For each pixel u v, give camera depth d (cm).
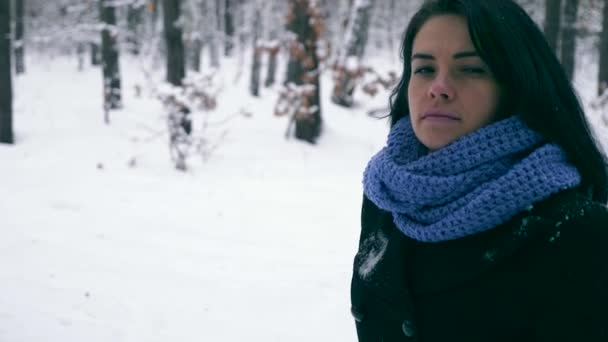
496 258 79
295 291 385
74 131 1084
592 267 73
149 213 566
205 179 739
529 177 78
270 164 863
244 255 454
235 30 2850
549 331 74
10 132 936
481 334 81
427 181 85
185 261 439
